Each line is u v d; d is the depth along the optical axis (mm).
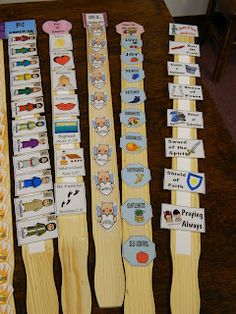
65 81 909
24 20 1027
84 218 737
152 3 1087
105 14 1053
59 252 703
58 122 846
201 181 783
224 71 1968
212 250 711
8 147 814
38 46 977
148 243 713
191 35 1023
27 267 688
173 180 780
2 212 739
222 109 1838
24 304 659
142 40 1002
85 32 1011
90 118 857
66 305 657
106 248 707
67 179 777
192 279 683
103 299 662
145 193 767
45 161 794
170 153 814
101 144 821
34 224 724
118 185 774
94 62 947
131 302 661
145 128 848
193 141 835
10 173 785
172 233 724
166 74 938
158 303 664
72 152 809
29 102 875
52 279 680
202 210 750
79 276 682
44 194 757
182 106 886
